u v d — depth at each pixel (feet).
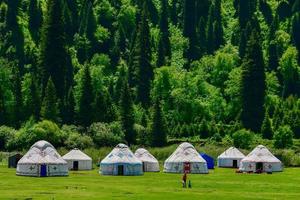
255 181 399.24
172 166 487.20
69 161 508.53
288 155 615.57
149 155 512.63
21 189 317.42
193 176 447.42
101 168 454.40
